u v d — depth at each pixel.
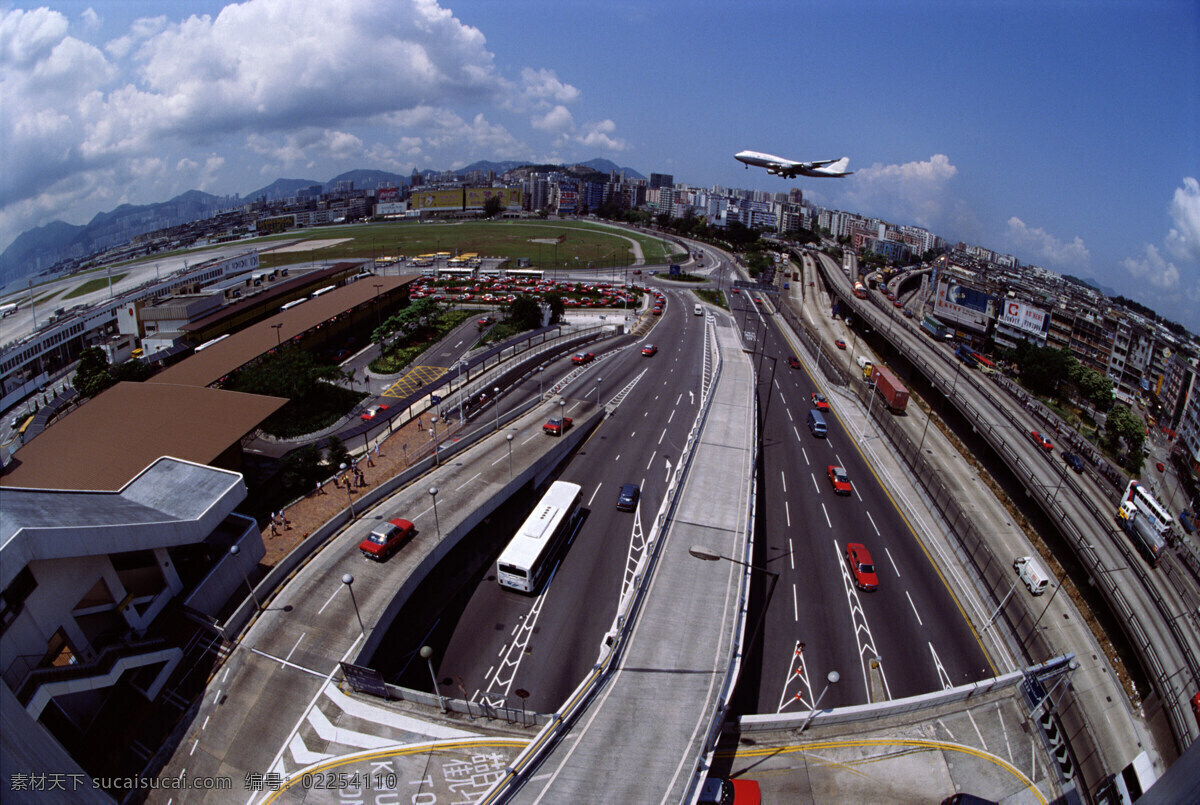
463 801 36.19
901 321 162.25
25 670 35.38
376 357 130.88
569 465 81.12
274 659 44.25
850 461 86.00
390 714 41.28
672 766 34.06
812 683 48.78
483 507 62.12
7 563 33.09
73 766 33.38
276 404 74.56
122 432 66.50
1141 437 119.06
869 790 39.44
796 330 154.00
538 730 41.09
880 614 56.50
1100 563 66.50
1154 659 54.91
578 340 135.25
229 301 141.62
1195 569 72.56
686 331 150.38
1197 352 151.88
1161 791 27.66
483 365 113.75
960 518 67.94
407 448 81.06
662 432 91.94
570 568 61.50
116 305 142.00
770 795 38.53
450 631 53.50
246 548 51.47
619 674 40.31
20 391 113.62
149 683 42.25
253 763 37.97
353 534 57.28
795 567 62.25
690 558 51.97
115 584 42.66
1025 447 96.00
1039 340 167.00
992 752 42.62
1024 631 56.38
